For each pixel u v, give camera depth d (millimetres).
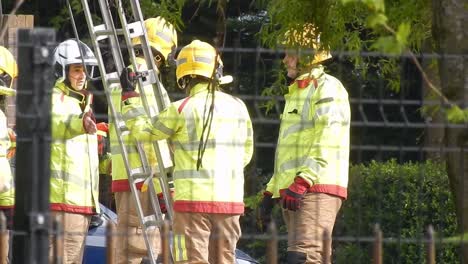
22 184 16766
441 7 17328
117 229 26672
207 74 23812
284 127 25578
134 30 25453
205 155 23531
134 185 25266
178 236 23641
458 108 16156
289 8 19375
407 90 20141
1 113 24953
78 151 25969
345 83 27328
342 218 27844
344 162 25250
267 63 25172
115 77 25188
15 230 16781
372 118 24781
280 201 25859
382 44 14039
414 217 27438
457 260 25609
